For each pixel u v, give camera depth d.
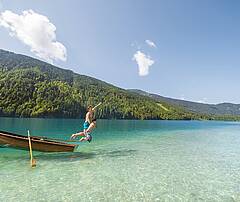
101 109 131.38
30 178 9.29
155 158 14.10
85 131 14.23
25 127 39.38
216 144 22.48
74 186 8.49
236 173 10.95
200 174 10.64
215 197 7.80
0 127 37.53
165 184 9.02
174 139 26.58
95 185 8.67
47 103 106.69
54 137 25.20
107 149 17.09
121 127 50.66
